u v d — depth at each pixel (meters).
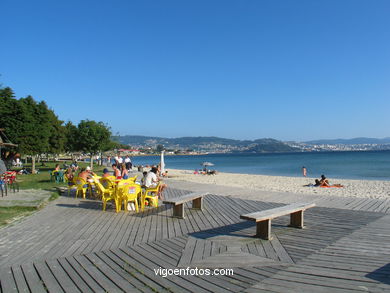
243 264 4.79
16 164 45.06
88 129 38.78
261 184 22.56
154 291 3.93
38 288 4.09
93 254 5.41
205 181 25.50
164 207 9.82
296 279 4.18
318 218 7.98
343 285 3.95
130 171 29.50
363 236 6.24
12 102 28.09
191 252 5.41
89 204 10.67
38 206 9.98
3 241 6.33
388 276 4.21
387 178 30.45
